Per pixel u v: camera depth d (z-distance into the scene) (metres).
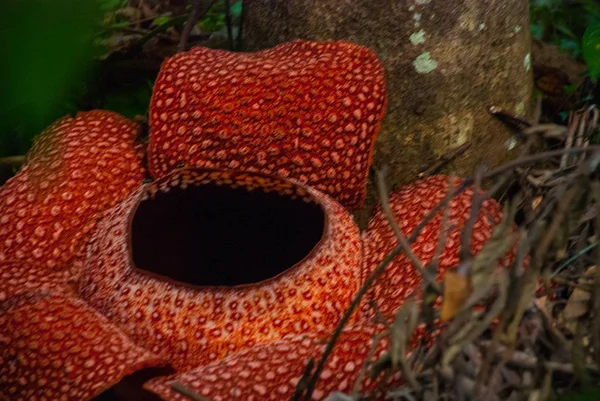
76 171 1.13
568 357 0.80
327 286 1.00
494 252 0.74
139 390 0.98
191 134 1.13
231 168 1.12
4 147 1.15
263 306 0.97
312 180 1.12
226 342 0.96
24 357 0.96
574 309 0.91
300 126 1.11
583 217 0.97
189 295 0.97
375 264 1.10
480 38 1.22
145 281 0.99
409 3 1.19
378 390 0.84
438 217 1.09
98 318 0.98
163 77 1.15
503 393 0.79
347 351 0.93
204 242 1.11
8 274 1.06
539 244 0.75
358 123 1.12
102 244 1.06
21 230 1.09
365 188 1.14
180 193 1.07
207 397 0.88
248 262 1.13
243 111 1.12
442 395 0.79
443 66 1.21
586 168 0.76
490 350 0.74
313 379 0.85
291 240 1.10
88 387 0.92
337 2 1.21
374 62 1.14
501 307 0.73
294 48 1.18
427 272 0.77
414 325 0.76
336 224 1.05
